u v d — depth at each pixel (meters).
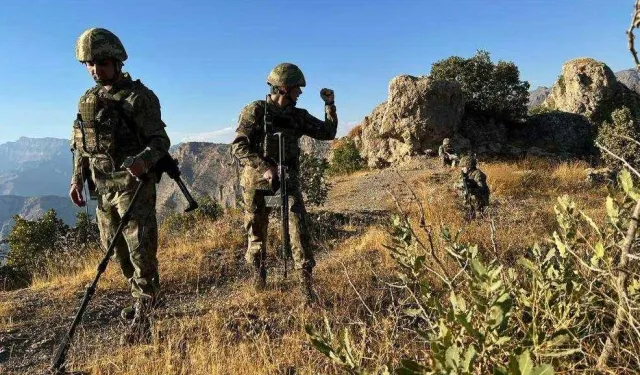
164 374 2.98
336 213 9.38
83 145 3.51
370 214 9.76
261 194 4.62
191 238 7.78
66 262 6.86
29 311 4.73
